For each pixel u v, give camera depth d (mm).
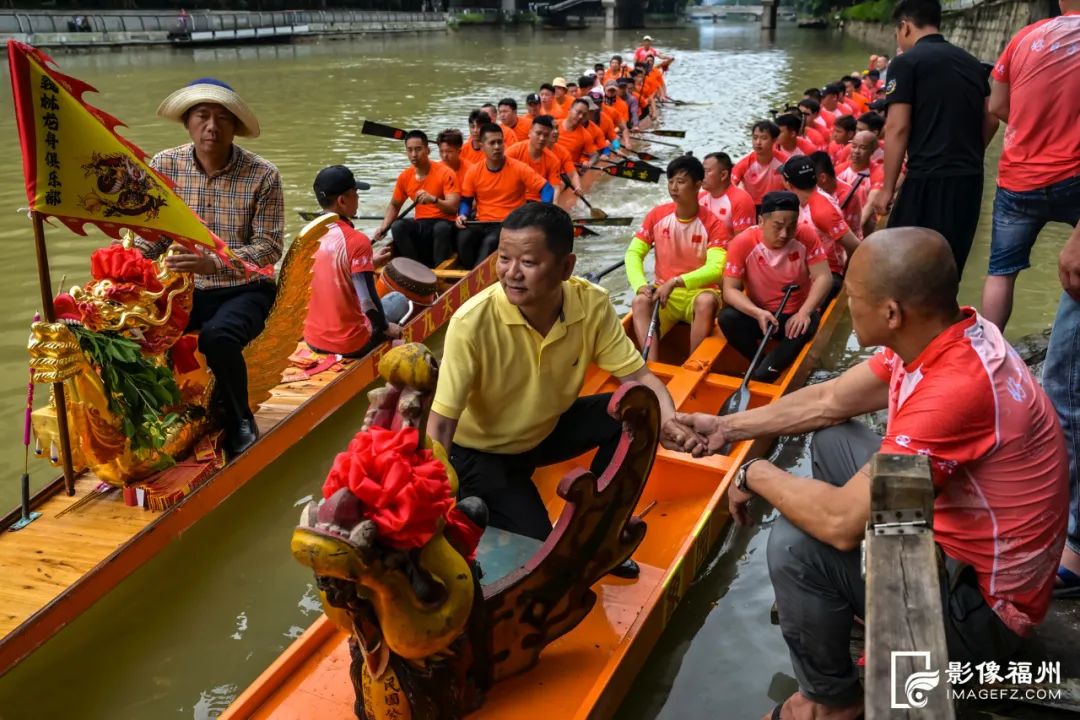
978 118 4930
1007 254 4320
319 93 19734
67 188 3346
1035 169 4031
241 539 4211
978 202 5074
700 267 5566
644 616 3029
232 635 3598
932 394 2271
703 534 3518
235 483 4117
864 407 2895
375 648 2242
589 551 2750
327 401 4863
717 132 15789
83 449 3678
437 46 36938
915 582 1910
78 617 3611
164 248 4273
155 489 3766
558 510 4055
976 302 6816
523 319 2951
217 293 4312
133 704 3250
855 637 2918
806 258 5223
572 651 2914
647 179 8773
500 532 3184
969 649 2506
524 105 17922
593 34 48094
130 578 3891
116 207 3514
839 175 7906
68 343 3416
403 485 1986
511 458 3273
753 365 4734
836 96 12945
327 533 1928
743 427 3047
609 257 8164
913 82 4902
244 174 4305
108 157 3441
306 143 13344
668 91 21578
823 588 2521
